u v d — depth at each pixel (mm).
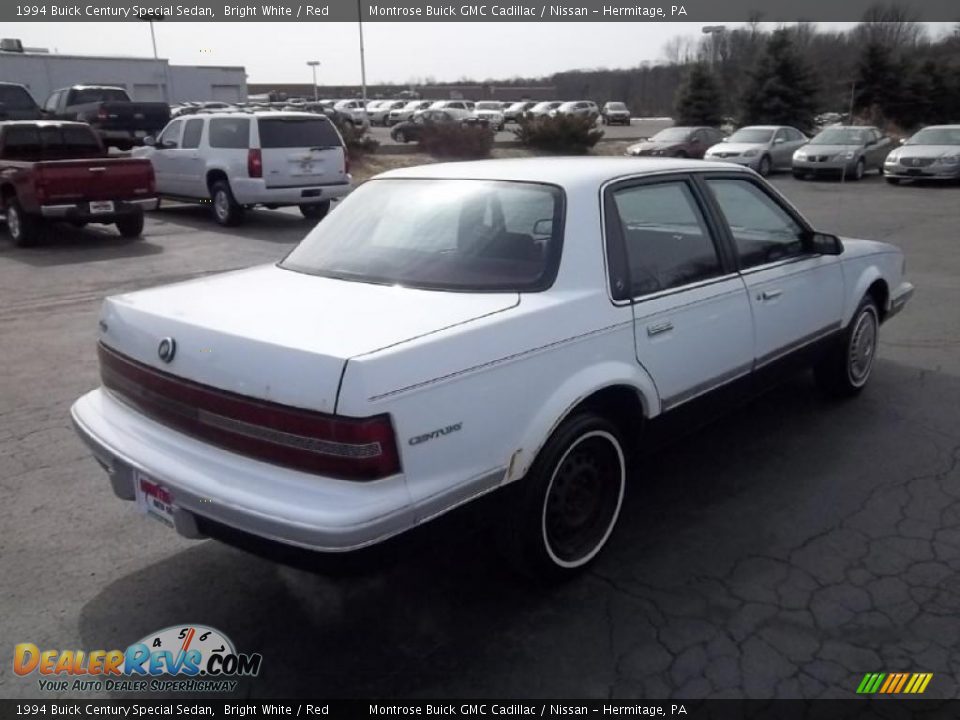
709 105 40000
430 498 2637
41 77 34469
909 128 38125
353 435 2467
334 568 2516
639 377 3404
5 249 11719
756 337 4145
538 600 3244
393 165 26484
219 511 2613
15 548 3703
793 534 3697
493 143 32062
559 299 3123
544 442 3021
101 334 3363
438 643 3002
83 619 3184
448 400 2689
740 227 4223
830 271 4762
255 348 2652
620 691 2727
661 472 4359
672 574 3396
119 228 12766
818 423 4973
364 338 2658
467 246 3396
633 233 3543
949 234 12625
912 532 3686
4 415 5352
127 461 2939
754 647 2924
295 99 61125
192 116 14367
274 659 2941
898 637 2959
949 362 6137
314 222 14781
